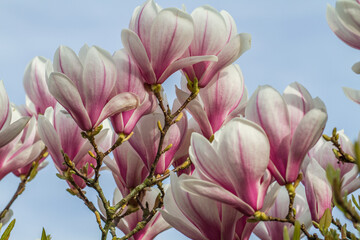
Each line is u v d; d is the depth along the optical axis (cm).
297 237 118
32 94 157
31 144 151
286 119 125
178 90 137
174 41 131
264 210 129
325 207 130
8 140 137
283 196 138
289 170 125
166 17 130
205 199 124
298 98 126
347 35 132
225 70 139
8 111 137
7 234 128
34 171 152
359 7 127
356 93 132
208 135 139
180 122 140
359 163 103
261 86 125
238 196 123
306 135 124
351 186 140
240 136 121
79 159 142
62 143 141
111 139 148
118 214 136
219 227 125
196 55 134
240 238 128
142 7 132
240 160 121
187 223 128
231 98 139
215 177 123
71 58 130
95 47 130
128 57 133
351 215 107
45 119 139
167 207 130
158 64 132
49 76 129
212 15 134
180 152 142
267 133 125
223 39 134
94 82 130
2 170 147
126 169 143
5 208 150
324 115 124
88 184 135
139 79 133
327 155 142
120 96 132
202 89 139
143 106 135
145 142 139
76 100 130
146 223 136
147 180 136
